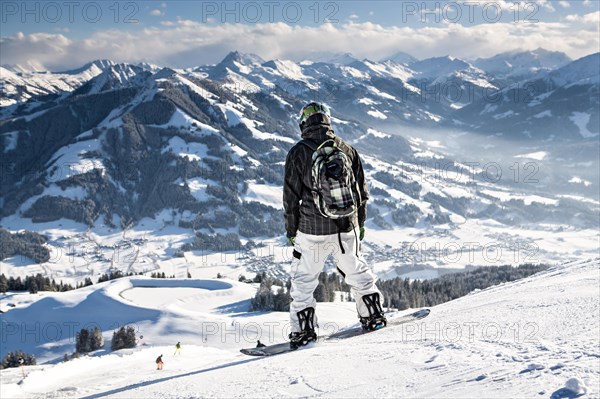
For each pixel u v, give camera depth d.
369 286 4.45
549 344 2.56
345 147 4.11
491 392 1.79
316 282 4.28
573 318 3.79
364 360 2.77
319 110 4.08
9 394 10.08
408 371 2.35
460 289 92.06
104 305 97.88
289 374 2.69
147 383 4.00
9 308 102.38
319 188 3.92
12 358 64.88
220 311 94.88
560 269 12.08
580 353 2.21
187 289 112.38
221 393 2.54
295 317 4.26
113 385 5.96
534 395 1.67
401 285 90.06
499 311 5.02
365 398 2.02
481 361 2.31
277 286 114.94
